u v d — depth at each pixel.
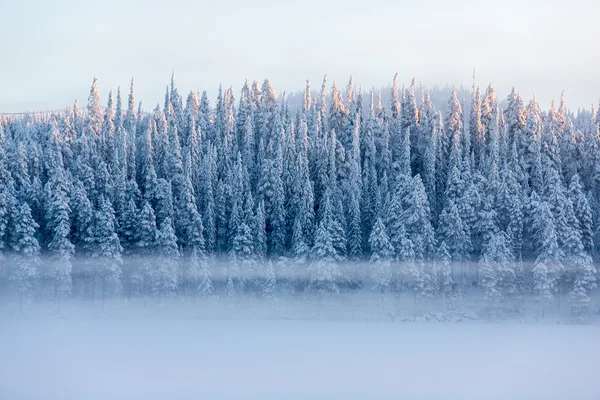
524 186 89.44
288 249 85.75
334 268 77.56
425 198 81.12
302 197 85.19
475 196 82.31
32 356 53.25
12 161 82.88
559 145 97.56
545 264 77.19
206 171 87.81
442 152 96.69
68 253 76.12
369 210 87.06
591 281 78.00
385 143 97.19
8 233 75.81
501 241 77.75
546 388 45.94
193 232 80.38
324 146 91.44
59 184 78.00
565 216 80.62
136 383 44.78
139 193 84.25
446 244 80.62
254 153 98.94
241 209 84.50
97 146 93.44
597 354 58.44
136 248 79.44
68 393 42.06
